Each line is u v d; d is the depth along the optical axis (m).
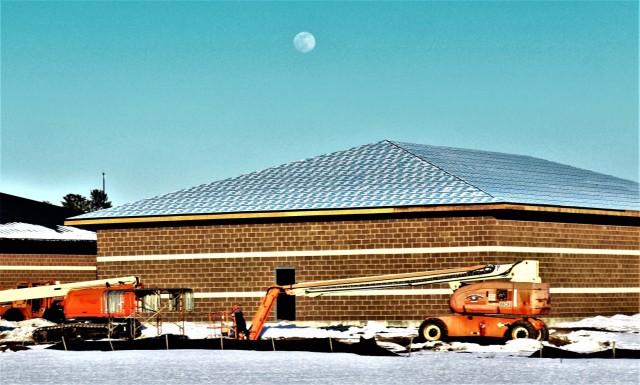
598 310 52.88
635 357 37.19
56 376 33.03
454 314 43.41
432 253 49.59
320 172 57.31
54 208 80.44
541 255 50.59
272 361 36.78
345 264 51.09
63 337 44.94
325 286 44.09
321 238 51.56
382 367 34.56
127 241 54.84
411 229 50.03
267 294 44.28
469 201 48.97
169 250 54.12
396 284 43.59
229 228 53.19
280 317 58.22
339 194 52.75
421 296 49.84
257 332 44.25
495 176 55.06
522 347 39.62
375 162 57.75
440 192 50.81
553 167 62.66
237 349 41.66
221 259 53.22
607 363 35.28
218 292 53.19
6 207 75.62
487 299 41.56
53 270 72.25
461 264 49.06
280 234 52.28
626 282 54.38
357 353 39.50
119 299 46.28
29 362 37.31
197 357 38.44
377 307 50.56
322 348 40.62
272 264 52.34
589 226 52.91
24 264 70.69
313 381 31.20
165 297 54.19
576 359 36.62
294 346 41.19
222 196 55.47
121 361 37.28
